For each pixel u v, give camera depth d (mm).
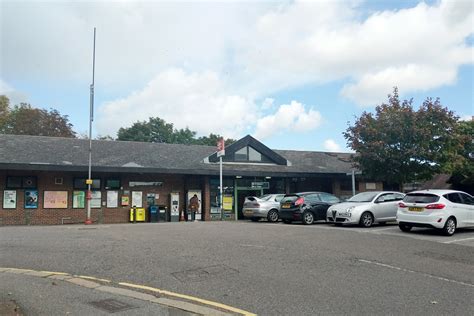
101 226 17359
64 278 7816
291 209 19078
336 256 9773
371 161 24172
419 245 11422
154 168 24562
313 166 30359
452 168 25328
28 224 22844
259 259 9375
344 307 6289
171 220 26125
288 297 6766
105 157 25469
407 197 14727
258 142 28750
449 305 6418
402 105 23906
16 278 7801
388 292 7066
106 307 6180
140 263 8945
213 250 10281
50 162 23047
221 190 25281
